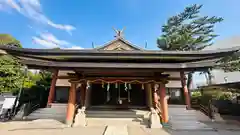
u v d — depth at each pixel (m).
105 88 15.52
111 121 9.65
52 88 13.64
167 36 23.00
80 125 8.54
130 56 7.97
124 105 14.71
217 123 9.53
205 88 16.78
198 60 8.52
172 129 7.92
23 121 9.78
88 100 14.02
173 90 16.69
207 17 21.17
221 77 22.67
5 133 6.94
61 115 11.17
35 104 13.34
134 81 9.24
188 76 19.64
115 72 9.20
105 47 16.73
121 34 16.91
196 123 8.95
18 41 22.83
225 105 14.38
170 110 11.15
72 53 7.87
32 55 7.93
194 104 15.08
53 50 7.73
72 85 9.48
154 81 9.14
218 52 7.83
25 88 14.59
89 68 7.95
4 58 11.02
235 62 15.72
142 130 7.68
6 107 12.41
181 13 22.59
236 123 9.54
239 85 11.82
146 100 14.45
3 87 10.85
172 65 7.68
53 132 7.19
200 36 20.27
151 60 8.49
